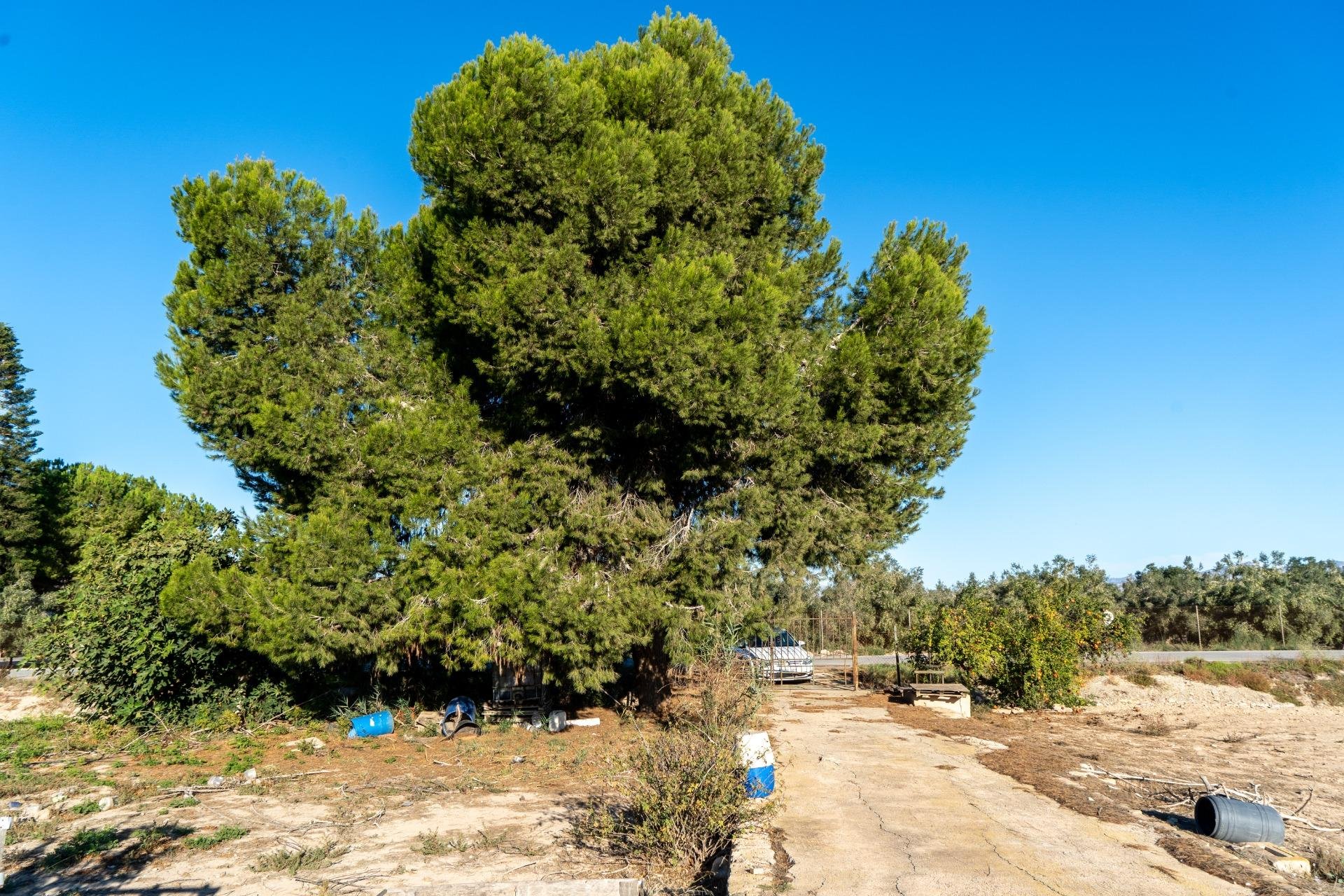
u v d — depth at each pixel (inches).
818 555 591.5
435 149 472.4
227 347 565.9
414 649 528.1
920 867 265.6
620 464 564.4
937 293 530.3
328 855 289.6
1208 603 1585.9
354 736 550.3
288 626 478.6
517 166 464.1
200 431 562.9
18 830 316.5
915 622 794.2
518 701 612.7
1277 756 554.3
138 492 1494.8
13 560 1355.8
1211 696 883.4
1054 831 312.3
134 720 553.0
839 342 550.9
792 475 530.9
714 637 515.8
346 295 568.7
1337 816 390.9
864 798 362.3
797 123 613.6
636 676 626.2
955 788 385.7
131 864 280.4
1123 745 557.3
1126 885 249.9
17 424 1370.6
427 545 480.1
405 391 542.6
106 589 554.3
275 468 557.3
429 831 322.7
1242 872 266.4
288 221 556.1
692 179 518.9
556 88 463.8
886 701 735.1
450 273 491.8
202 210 556.4
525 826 328.8
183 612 510.3
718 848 284.0
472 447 514.0
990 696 740.7
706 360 455.8
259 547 531.5
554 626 470.6
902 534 615.8
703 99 555.2
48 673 582.6
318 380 531.2
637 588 499.2
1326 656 1029.2
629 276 494.6
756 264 546.6
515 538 492.7
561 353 475.5
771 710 660.7
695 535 518.9
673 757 289.4
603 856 283.4
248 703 588.7
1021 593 847.7
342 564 479.2
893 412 562.6
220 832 316.2
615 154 465.1
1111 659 948.0
